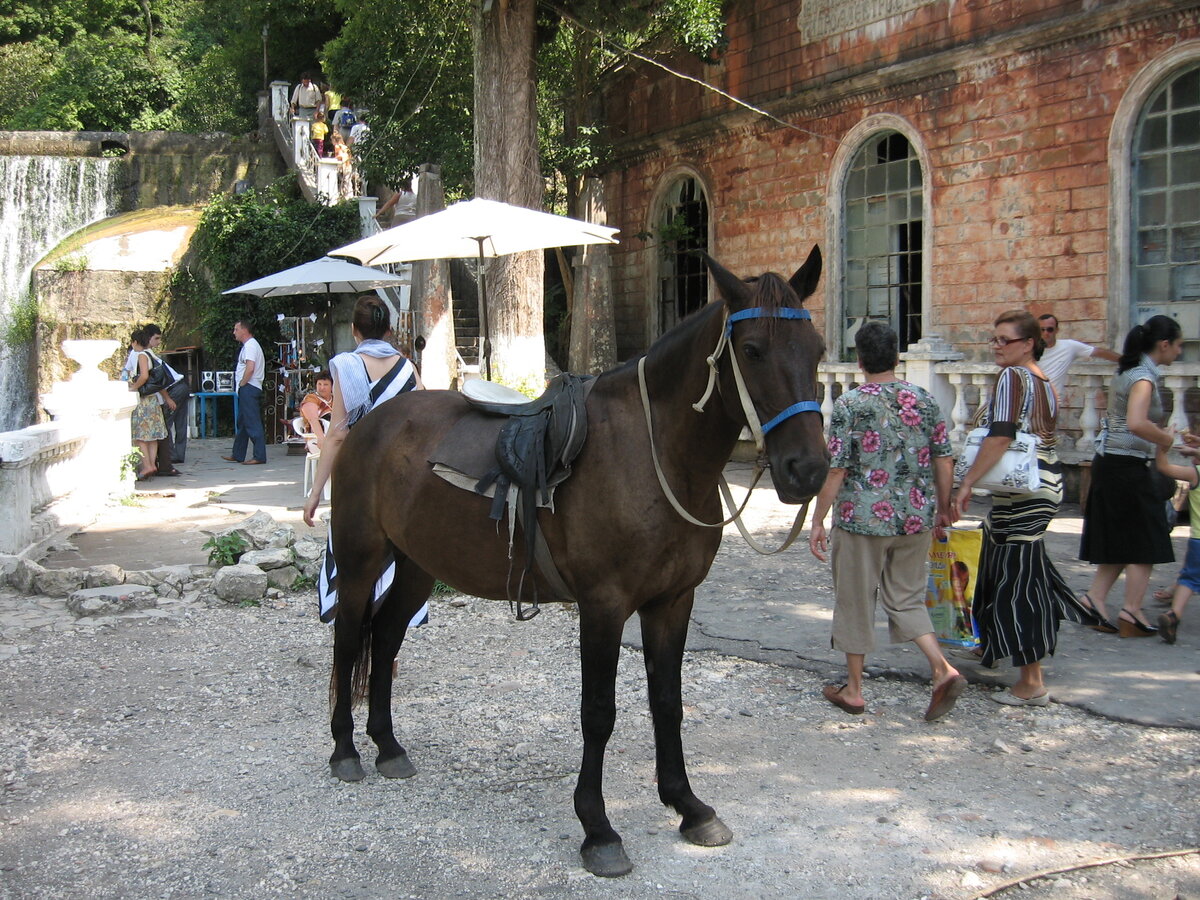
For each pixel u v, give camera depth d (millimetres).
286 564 7812
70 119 35375
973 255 13109
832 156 15148
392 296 18438
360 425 4609
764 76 16297
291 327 21047
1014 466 4961
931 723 4988
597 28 14695
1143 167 11305
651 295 19500
